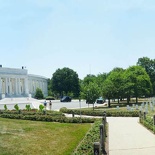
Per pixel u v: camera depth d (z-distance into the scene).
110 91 56.94
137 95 66.56
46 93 132.62
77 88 121.38
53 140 17.58
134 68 75.62
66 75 119.81
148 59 111.12
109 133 20.11
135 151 14.07
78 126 24.31
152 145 15.45
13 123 25.61
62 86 119.44
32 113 33.88
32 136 18.70
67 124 25.88
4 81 99.56
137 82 65.56
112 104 67.56
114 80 60.19
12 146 15.48
